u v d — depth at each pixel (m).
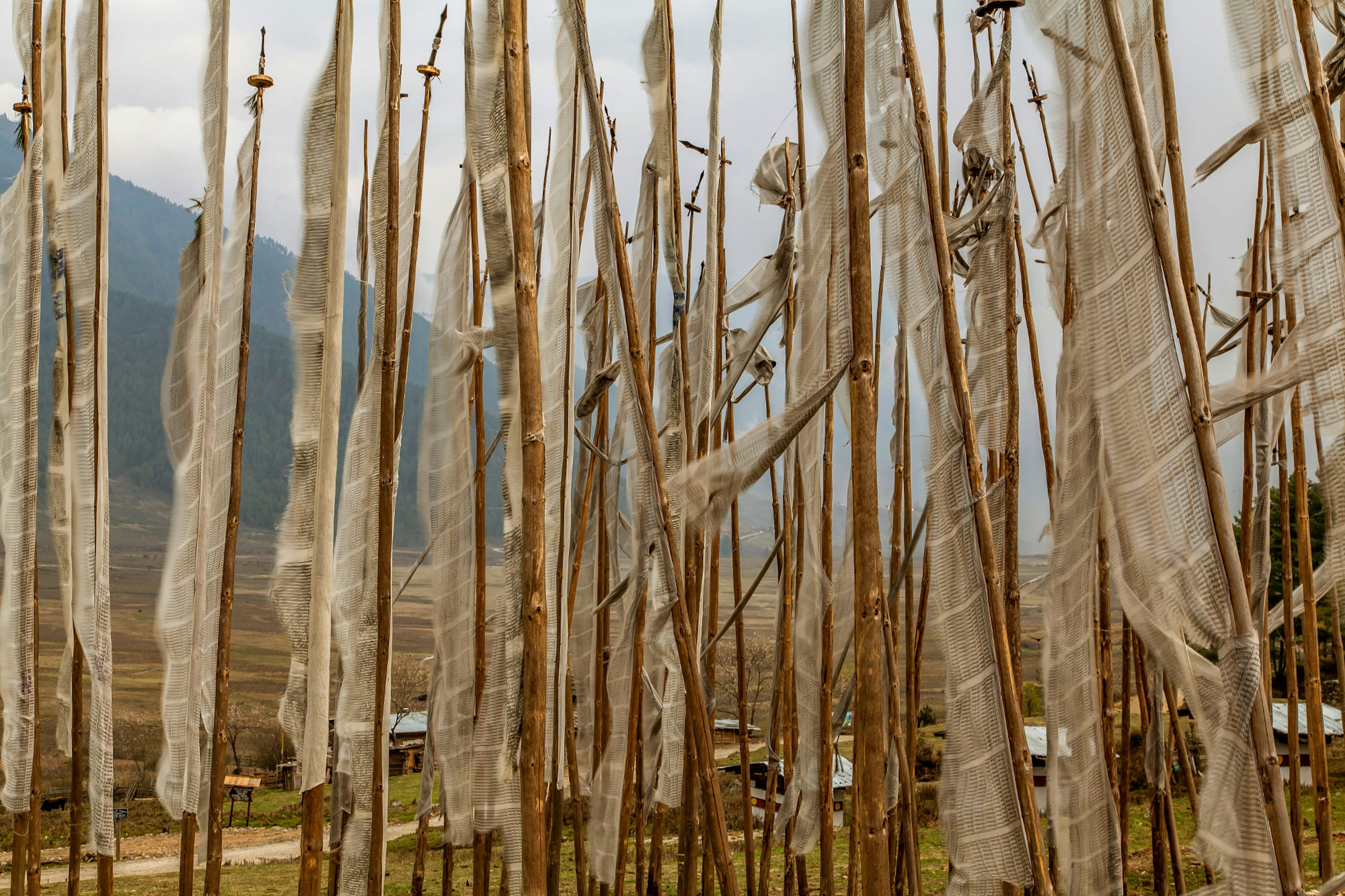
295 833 15.26
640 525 2.81
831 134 2.33
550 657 2.69
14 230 3.54
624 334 2.33
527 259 1.97
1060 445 2.66
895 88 2.33
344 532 2.90
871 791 1.87
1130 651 3.61
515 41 1.99
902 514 2.95
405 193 3.19
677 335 2.69
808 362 2.45
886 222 2.31
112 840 3.05
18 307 3.22
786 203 3.08
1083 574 2.38
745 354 2.98
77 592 3.11
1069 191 2.12
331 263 2.50
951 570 2.17
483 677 3.23
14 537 3.23
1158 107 2.29
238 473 3.10
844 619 2.67
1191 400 1.90
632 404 2.34
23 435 3.23
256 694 35.81
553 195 2.78
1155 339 1.96
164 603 3.20
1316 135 1.91
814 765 2.87
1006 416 2.68
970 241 2.80
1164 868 3.64
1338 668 3.15
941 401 2.21
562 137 2.81
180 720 3.15
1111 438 2.02
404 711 18.00
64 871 11.82
